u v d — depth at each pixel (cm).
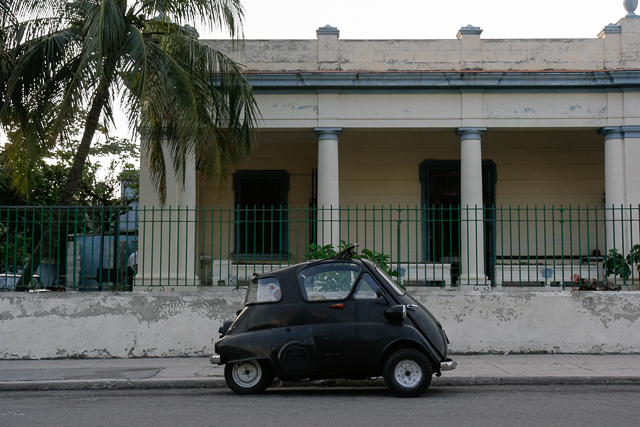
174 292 959
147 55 991
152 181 1202
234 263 1545
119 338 947
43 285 986
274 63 1391
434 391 708
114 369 839
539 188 1641
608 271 1110
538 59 1386
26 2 1018
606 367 823
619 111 1354
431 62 1391
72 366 868
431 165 1650
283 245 1638
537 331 948
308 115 1362
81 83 951
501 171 1648
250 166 1672
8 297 941
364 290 688
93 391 737
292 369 673
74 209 975
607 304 947
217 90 1197
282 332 681
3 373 813
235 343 688
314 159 1678
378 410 600
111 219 984
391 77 1346
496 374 772
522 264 1570
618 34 1385
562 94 1363
